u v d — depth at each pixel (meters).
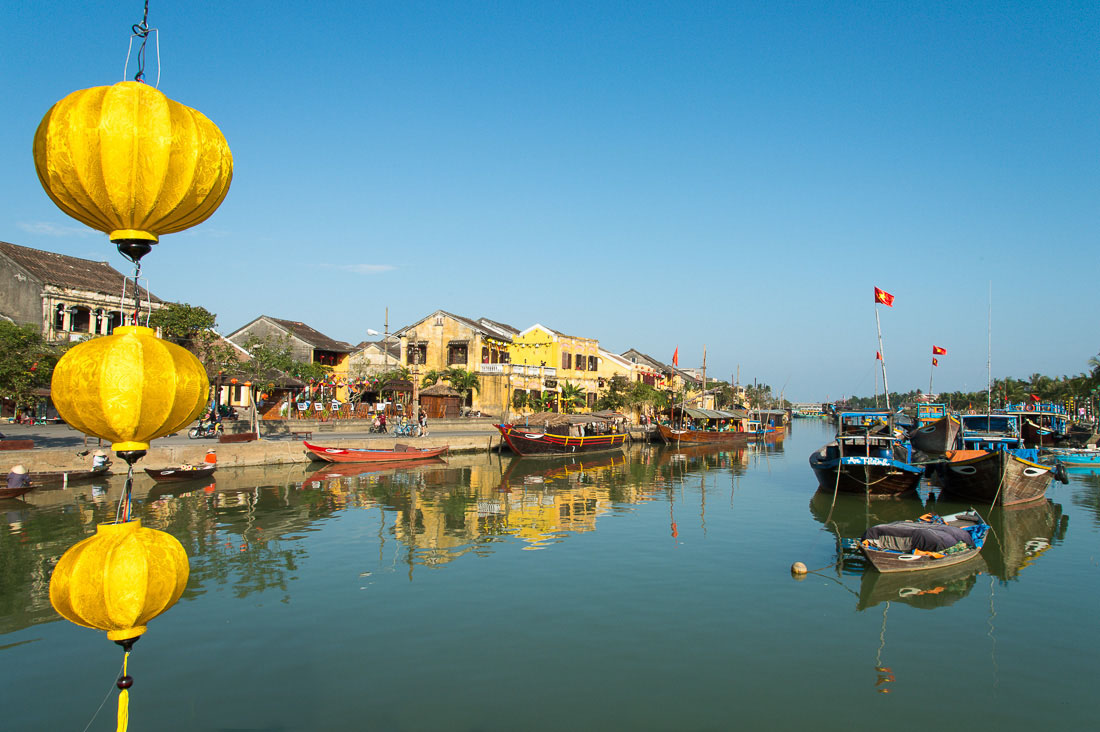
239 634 13.14
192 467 30.77
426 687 11.14
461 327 58.72
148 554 3.81
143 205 3.98
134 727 9.75
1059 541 22.05
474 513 25.84
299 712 10.27
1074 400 73.88
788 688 11.34
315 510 25.45
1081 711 10.70
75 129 3.76
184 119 4.05
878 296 31.69
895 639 13.43
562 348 64.44
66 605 3.71
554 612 14.62
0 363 28.08
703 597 15.75
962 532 18.83
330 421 46.19
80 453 29.33
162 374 3.85
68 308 42.91
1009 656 12.69
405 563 18.30
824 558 19.33
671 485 35.09
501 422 55.06
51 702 10.41
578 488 33.53
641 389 70.69
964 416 38.50
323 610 14.52
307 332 63.25
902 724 10.27
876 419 34.06
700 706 10.69
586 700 10.81
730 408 97.56
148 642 12.73
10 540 19.61
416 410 47.50
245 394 49.16
